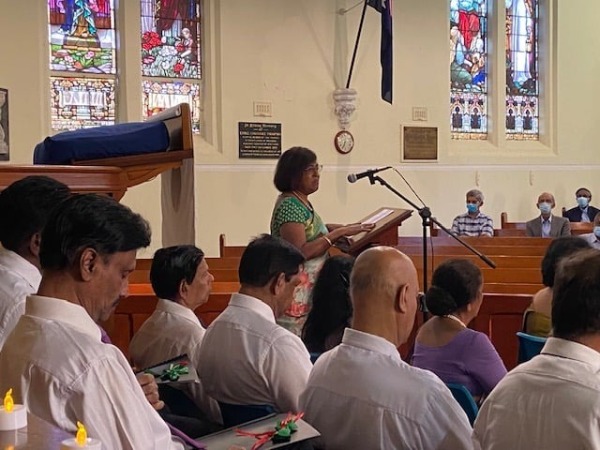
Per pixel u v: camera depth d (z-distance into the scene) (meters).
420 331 2.84
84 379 1.41
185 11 8.99
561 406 1.59
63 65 8.40
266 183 9.14
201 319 3.95
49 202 1.89
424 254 4.49
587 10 11.12
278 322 3.36
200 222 8.84
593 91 11.18
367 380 1.88
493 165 10.44
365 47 9.62
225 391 2.31
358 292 1.95
